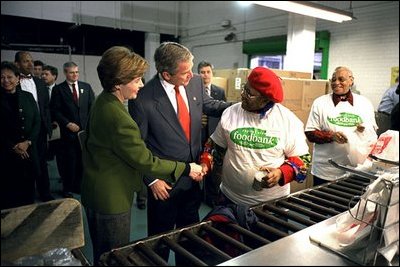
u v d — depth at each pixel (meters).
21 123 2.50
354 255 0.90
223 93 3.28
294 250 0.93
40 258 0.88
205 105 1.79
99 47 8.00
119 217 1.26
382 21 5.00
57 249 0.93
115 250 0.95
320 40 5.61
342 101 2.08
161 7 8.75
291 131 1.37
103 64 1.19
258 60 7.16
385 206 0.84
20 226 0.90
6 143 2.42
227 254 1.05
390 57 4.95
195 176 1.37
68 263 0.86
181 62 1.44
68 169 3.45
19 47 6.58
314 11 3.17
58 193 3.70
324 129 2.08
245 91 1.34
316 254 0.91
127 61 1.18
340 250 0.92
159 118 1.55
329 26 5.75
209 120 2.66
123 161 1.25
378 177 0.92
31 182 2.63
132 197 1.32
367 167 1.08
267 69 1.32
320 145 2.12
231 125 1.42
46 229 0.94
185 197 1.74
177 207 1.73
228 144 1.45
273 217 1.17
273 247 0.95
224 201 1.54
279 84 1.32
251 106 1.35
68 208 0.97
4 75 2.40
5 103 2.43
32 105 2.62
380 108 4.13
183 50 1.46
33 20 7.07
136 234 2.73
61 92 3.38
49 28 7.32
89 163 1.27
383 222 0.85
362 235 0.91
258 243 1.03
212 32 8.23
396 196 0.85
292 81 2.98
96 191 1.23
